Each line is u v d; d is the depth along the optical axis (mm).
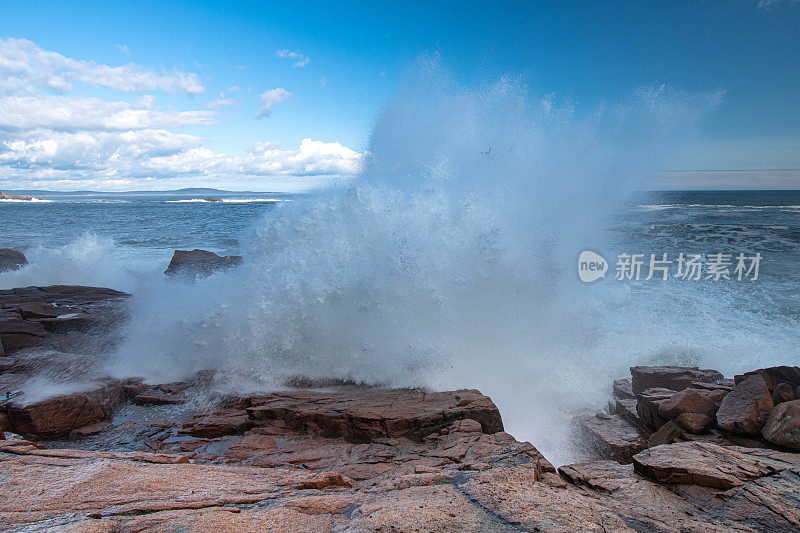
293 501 2639
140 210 73375
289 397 5652
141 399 5957
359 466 3947
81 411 5324
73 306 9711
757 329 8727
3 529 2141
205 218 50469
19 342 7473
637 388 5879
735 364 7203
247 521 2295
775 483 3053
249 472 3242
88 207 87562
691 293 11445
